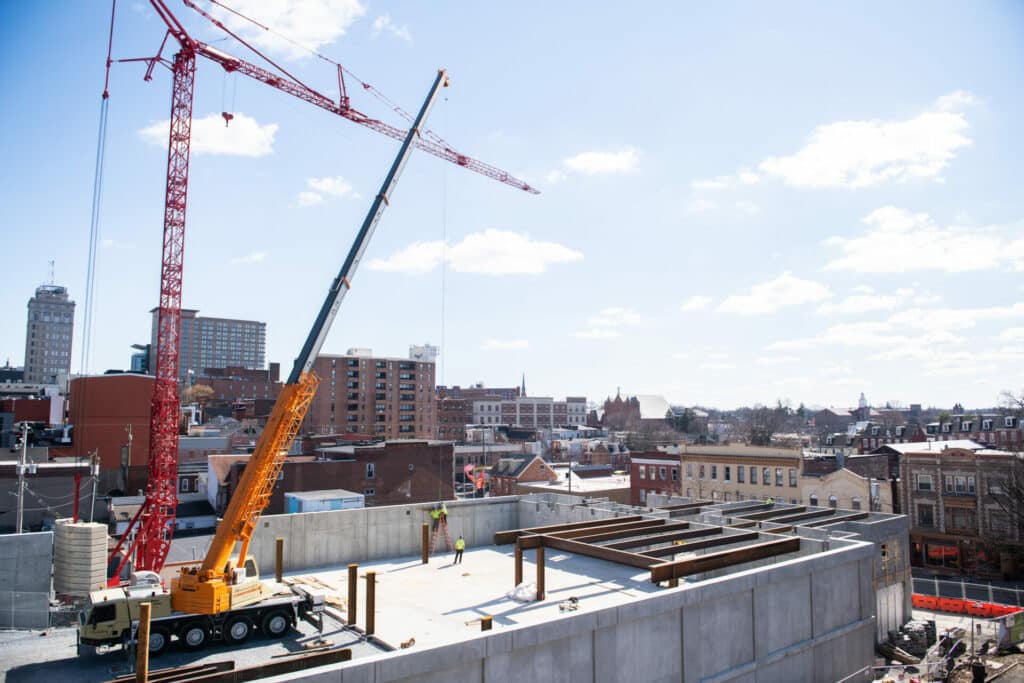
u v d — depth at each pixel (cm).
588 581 2514
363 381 14300
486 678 1468
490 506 3497
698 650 1897
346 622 2156
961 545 5812
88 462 5975
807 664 2230
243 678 1520
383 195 2991
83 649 2088
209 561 2173
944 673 3077
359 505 6016
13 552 2788
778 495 6719
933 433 12112
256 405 15438
